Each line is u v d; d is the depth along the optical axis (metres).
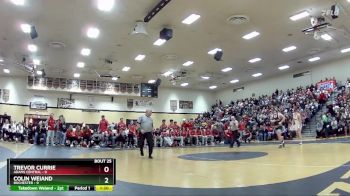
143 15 11.52
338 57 18.98
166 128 18.53
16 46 15.34
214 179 4.74
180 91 28.20
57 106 23.58
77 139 16.41
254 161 7.15
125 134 16.98
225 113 24.92
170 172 5.62
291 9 11.25
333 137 16.02
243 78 24.00
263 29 13.23
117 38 14.12
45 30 13.12
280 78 23.36
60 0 10.32
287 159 7.21
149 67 19.81
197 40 14.52
